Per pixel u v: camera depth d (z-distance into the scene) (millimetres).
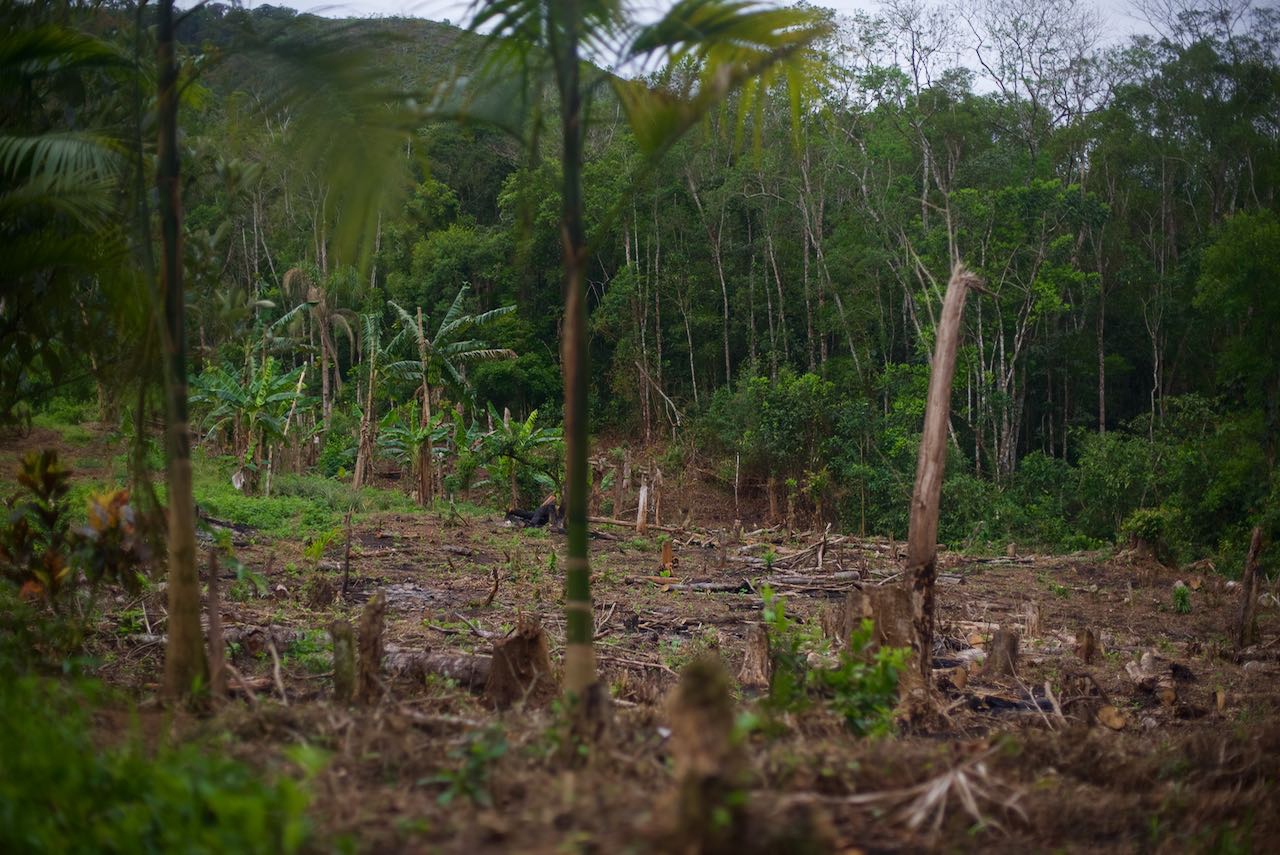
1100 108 41812
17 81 6000
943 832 3840
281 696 5590
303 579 11711
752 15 4379
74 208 5594
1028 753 5008
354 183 4879
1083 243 39719
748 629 10336
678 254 42438
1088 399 41406
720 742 2848
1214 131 39438
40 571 6211
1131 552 20969
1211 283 28312
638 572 15406
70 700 4625
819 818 3463
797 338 43281
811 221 40344
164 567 6098
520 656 6008
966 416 37094
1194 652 10766
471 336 41719
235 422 22078
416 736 4656
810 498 31969
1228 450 26953
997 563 20016
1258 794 4773
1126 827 4234
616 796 3619
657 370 41844
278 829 3055
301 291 37281
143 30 6227
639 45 4441
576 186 4434
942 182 38875
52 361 6953
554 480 24328
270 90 4930
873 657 5938
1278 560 21688
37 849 2918
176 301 5184
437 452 27344
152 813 3098
